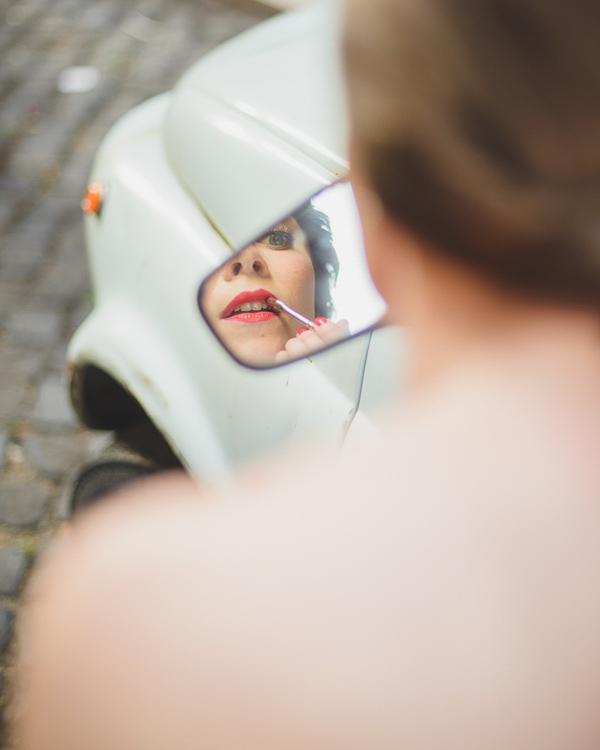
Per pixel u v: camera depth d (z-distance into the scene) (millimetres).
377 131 392
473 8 365
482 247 403
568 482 417
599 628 400
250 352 1283
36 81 5121
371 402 1208
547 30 356
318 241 1150
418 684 387
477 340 441
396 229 430
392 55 383
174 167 1902
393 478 435
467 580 403
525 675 391
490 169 375
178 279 1739
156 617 410
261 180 1593
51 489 2637
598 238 387
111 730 392
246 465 1545
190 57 5469
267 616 402
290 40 1898
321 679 388
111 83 5109
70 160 4340
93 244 2074
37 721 415
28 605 2256
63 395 2984
